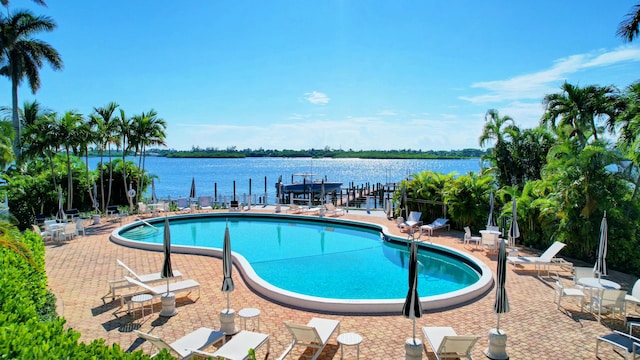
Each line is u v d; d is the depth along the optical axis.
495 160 27.61
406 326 9.42
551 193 16.61
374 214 27.30
